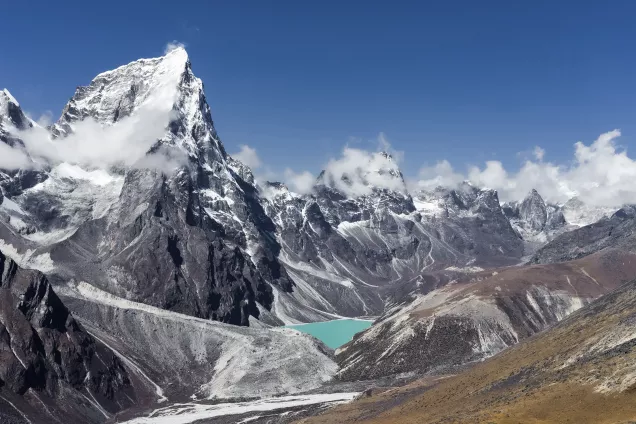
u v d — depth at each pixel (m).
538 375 133.12
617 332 129.50
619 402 100.75
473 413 123.06
